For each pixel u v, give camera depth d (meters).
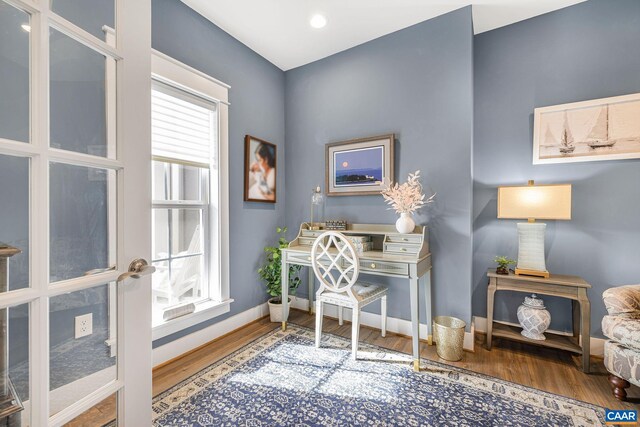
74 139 0.82
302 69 3.09
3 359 0.70
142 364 0.96
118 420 0.91
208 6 2.19
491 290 2.20
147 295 0.98
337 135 2.86
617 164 2.08
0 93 0.71
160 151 2.03
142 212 0.97
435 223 2.35
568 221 2.23
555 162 2.25
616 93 2.08
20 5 0.71
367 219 2.70
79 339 0.84
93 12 0.87
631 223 2.04
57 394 0.79
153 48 1.93
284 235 3.18
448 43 2.30
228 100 2.52
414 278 1.95
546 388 1.72
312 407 1.55
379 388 1.72
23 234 0.72
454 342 2.03
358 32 2.54
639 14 2.02
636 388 1.70
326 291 2.24
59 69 0.80
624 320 1.58
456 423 1.43
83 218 0.85
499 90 2.48
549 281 2.00
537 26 2.33
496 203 2.48
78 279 0.82
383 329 2.45
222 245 2.43
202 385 1.75
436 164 2.35
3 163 0.69
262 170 2.89
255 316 2.81
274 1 2.14
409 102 2.47
